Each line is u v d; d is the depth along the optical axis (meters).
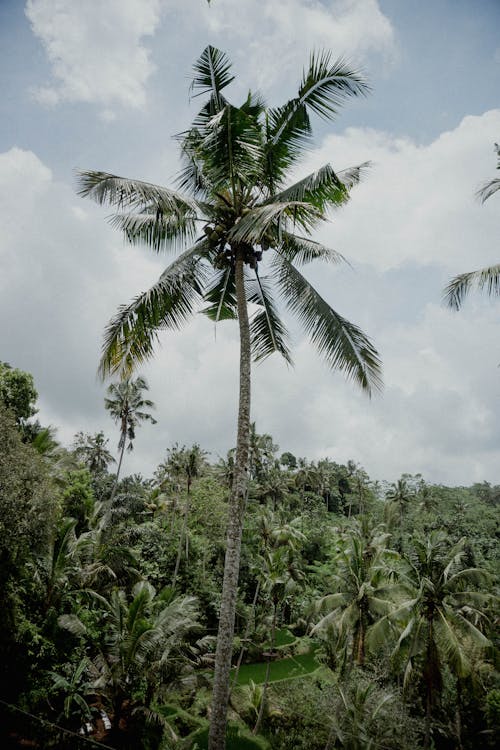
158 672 17.56
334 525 57.66
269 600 31.23
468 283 12.38
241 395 8.87
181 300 10.03
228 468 42.88
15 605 15.34
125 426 37.53
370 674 21.64
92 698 18.25
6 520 13.31
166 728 16.50
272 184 9.41
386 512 56.84
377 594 19.06
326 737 20.84
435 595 17.19
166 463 41.03
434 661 16.95
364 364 8.86
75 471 30.47
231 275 11.28
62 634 16.91
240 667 30.55
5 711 11.66
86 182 8.09
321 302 9.32
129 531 34.41
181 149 9.70
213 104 8.97
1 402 16.00
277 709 23.48
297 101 8.78
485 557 42.38
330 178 8.25
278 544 32.34
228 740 20.98
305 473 68.12
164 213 8.94
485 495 76.50
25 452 15.05
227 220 9.25
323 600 19.77
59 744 11.49
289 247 10.74
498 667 18.75
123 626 18.03
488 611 23.55
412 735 18.95
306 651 34.22
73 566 21.09
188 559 34.59
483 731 20.30
